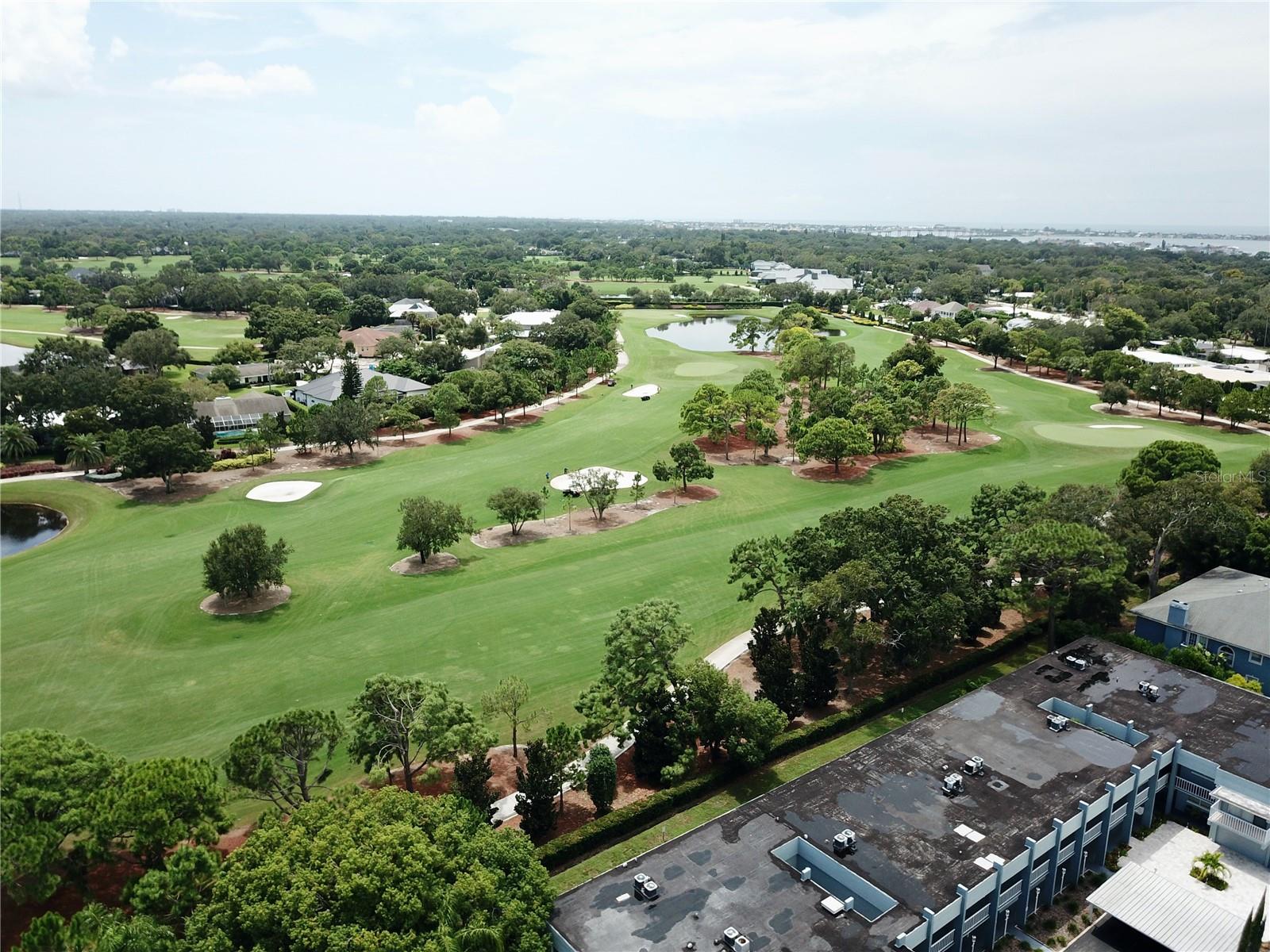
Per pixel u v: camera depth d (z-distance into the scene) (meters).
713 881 40.91
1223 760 50.38
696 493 113.12
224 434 139.12
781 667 59.84
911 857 42.25
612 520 102.62
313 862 35.84
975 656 68.62
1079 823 45.09
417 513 86.06
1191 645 66.38
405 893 34.69
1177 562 84.06
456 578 85.56
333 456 129.12
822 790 47.81
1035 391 173.62
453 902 35.91
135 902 38.06
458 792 47.44
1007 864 41.44
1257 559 76.44
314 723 47.19
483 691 64.19
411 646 71.50
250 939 34.12
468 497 110.81
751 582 83.94
